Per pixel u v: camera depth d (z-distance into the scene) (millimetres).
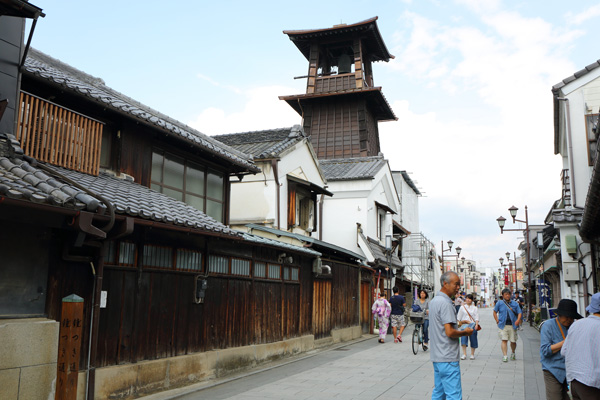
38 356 6398
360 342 19000
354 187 27500
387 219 31594
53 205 6105
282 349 13719
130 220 7305
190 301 9977
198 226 8875
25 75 8320
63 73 10586
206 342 10430
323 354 15109
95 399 7426
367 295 23531
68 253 7156
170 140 11875
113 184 9320
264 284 13109
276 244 12930
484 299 91312
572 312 5895
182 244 9766
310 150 22016
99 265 7488
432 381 10312
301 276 15539
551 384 5926
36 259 6781
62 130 8758
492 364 13141
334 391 9203
